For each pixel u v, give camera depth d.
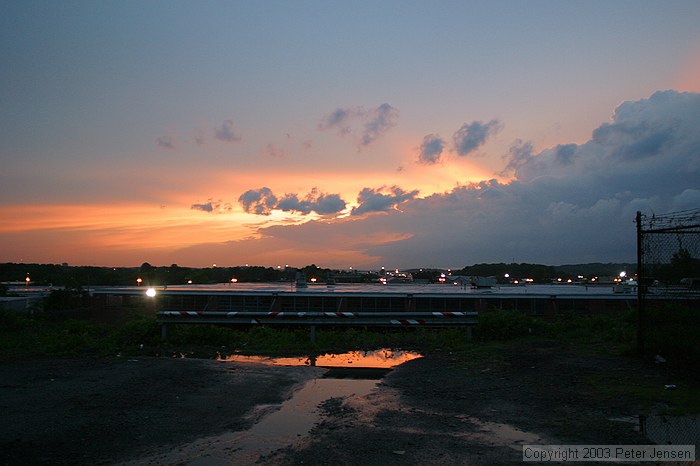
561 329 17.38
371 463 5.70
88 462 5.73
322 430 7.03
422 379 10.69
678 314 11.79
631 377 10.04
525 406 8.24
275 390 9.67
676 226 11.41
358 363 12.99
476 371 11.35
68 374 10.91
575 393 9.01
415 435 6.75
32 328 20.55
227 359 13.77
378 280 142.88
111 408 8.09
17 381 10.16
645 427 7.03
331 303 35.44
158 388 9.60
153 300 37.44
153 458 5.90
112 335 16.92
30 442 6.36
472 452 6.05
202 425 7.26
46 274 102.31
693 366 10.70
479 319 16.94
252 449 6.22
